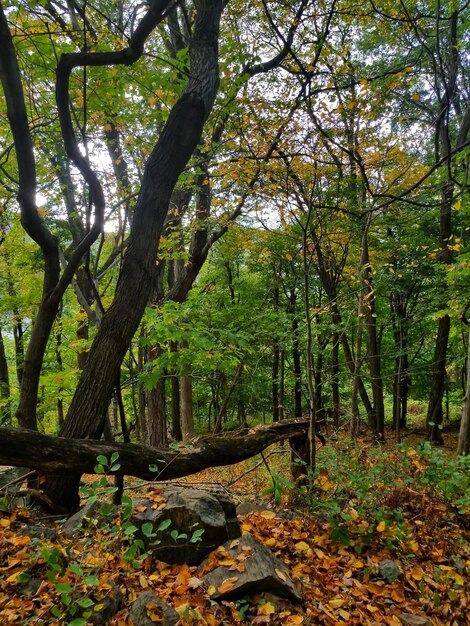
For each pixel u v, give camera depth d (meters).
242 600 2.51
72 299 9.91
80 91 5.10
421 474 4.37
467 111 9.09
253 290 14.03
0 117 5.11
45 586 2.21
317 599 2.80
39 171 6.46
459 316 8.36
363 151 5.79
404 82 5.46
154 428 8.98
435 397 12.10
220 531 2.93
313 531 3.70
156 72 4.86
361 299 7.28
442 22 6.66
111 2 5.47
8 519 3.04
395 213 8.12
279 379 13.14
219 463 3.62
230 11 6.09
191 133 3.88
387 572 3.22
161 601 2.24
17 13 3.95
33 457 2.73
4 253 10.27
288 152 5.27
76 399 3.54
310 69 4.34
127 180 7.14
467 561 3.66
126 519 2.56
